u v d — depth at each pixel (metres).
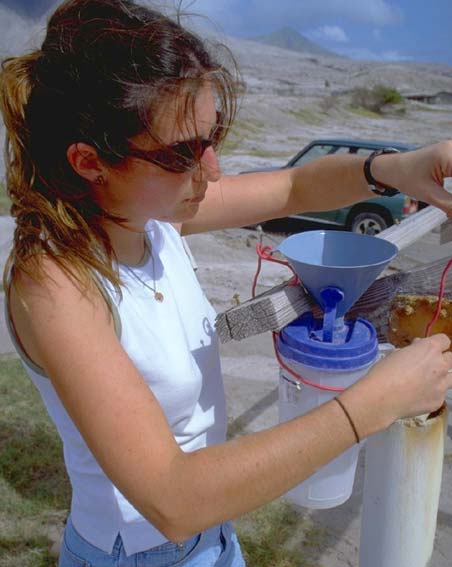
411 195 1.42
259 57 65.56
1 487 3.23
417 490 1.33
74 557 1.38
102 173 1.07
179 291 1.33
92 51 1.00
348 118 37.94
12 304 1.07
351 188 1.53
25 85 1.08
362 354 1.18
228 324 1.27
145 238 1.30
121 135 1.01
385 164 1.46
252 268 7.77
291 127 30.00
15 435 3.63
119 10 1.05
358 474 3.43
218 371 1.41
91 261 1.08
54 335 1.00
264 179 1.61
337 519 3.12
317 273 1.19
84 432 0.99
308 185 1.60
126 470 0.96
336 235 1.40
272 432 0.99
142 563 1.33
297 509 3.18
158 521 0.98
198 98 1.02
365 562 1.45
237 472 0.95
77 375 0.99
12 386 4.20
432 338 1.11
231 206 1.58
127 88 0.98
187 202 1.13
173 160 1.03
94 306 1.05
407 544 1.38
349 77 59.81
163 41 1.00
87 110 1.01
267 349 5.15
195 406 1.31
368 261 1.34
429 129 36.16
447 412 1.35
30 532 2.95
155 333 1.20
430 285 1.38
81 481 1.31
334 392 1.20
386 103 44.16
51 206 1.07
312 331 1.25
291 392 1.24
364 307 1.43
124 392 0.99
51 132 1.06
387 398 1.01
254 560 2.85
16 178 1.11
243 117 26.66
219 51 1.10
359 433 1.00
